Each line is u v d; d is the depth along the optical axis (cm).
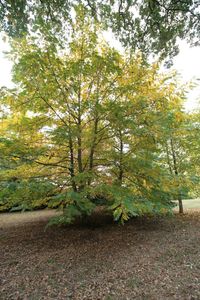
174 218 785
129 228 663
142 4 623
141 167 522
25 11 611
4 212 1128
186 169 801
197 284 330
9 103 494
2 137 502
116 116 489
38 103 504
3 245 550
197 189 888
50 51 466
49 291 329
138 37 662
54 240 575
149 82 549
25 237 616
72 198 468
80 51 530
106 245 518
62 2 569
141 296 308
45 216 983
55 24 533
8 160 504
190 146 771
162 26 657
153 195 577
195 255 436
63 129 501
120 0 605
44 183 518
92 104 500
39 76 466
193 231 606
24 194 531
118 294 316
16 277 375
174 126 636
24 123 512
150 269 385
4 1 599
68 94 515
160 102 537
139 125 504
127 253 461
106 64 482
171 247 486
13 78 472
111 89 529
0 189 488
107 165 581
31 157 533
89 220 711
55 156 583
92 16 573
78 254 468
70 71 467
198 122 750
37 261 439
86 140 541
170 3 619
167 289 321
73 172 585
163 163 785
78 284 346
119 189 493
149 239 549
